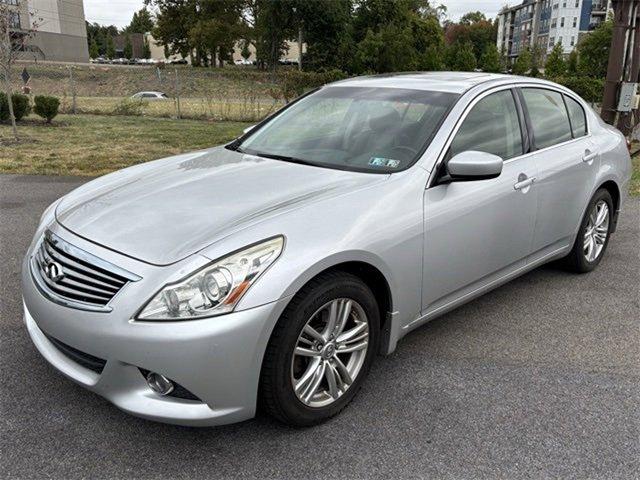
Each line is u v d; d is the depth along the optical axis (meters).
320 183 3.12
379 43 44.69
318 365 2.72
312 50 57.88
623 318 4.02
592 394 3.09
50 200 7.18
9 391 3.00
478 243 3.46
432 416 2.88
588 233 4.72
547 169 3.97
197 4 68.62
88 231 2.75
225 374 2.38
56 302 2.58
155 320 2.34
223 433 2.72
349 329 2.85
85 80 42.50
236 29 64.81
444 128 3.41
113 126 16.69
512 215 3.68
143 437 2.68
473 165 3.07
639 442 2.71
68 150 11.52
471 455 2.61
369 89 4.05
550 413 2.92
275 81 43.03
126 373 2.42
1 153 10.88
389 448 2.64
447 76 4.11
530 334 3.77
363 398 3.02
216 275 2.39
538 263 4.20
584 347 3.61
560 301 4.29
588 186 4.45
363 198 2.94
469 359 3.44
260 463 2.54
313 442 2.67
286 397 2.58
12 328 3.67
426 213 3.09
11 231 5.77
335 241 2.66
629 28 10.59
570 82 24.78
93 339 2.43
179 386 2.42
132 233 2.67
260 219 2.66
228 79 43.72
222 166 3.52
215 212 2.79
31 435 2.67
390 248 2.88
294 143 3.78
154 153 11.40
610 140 4.81
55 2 72.31
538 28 103.81
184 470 2.48
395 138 3.47
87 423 2.77
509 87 3.97
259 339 2.42
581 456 2.61
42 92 38.94
